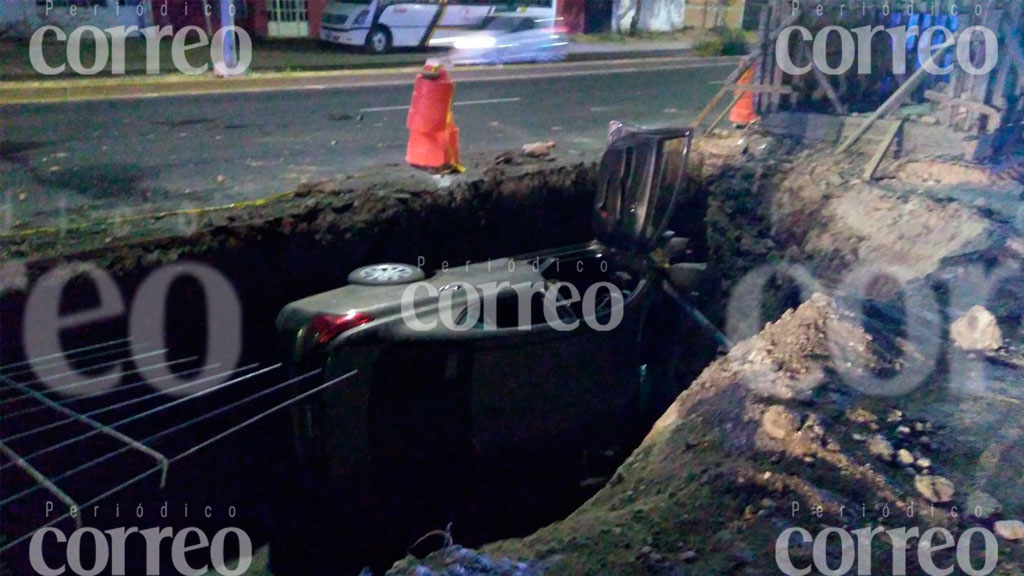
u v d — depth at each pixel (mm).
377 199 6570
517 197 7328
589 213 7855
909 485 3365
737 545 3115
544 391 4938
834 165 7293
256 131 9445
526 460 5004
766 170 7512
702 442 4020
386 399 4301
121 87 11445
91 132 9016
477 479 4844
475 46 16812
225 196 6707
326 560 4570
